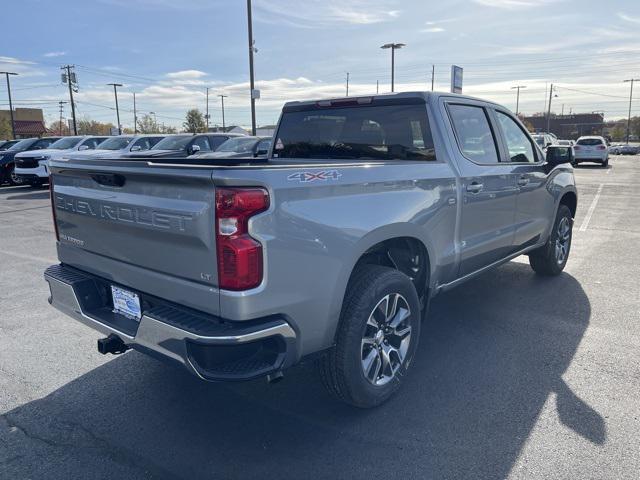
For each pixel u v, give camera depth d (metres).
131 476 2.75
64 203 3.44
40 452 2.96
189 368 2.56
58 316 5.16
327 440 3.03
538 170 5.29
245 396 3.57
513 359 4.02
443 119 4.04
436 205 3.71
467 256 4.21
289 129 4.88
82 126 96.38
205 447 2.99
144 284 2.92
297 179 2.68
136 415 3.35
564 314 4.96
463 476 2.69
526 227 5.18
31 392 3.64
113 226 3.03
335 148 4.57
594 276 6.23
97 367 4.04
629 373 3.76
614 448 2.88
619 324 4.69
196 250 2.59
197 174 2.47
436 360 4.02
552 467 2.74
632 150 58.53
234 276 2.48
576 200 6.38
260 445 3.00
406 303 3.45
